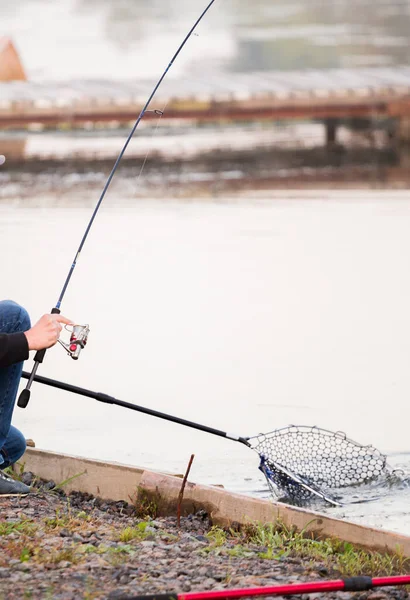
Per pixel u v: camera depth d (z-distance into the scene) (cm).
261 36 11812
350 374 2520
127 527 1184
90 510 1297
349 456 1764
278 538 1188
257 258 4528
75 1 11550
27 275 4069
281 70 11781
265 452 1644
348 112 8969
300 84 9219
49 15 11569
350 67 11844
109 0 11569
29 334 1091
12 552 1029
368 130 9106
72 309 3438
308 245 4872
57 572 975
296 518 1241
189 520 1292
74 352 1163
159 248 4803
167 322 3247
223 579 1005
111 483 1373
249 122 9444
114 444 1888
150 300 3612
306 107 8969
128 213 6106
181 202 6544
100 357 2742
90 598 904
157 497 1323
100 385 2420
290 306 3512
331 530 1221
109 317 3316
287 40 11812
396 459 1756
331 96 8931
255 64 11762
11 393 1150
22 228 5462
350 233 5216
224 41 11775
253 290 3816
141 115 1415
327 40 11850
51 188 7162
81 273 4147
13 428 1269
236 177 7619
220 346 2898
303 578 1028
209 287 3878
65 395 2291
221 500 1290
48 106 8969
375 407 2178
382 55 11812
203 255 4616
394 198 6556
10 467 1430
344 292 3766
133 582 965
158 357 2750
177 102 9050
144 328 3152
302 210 6097
